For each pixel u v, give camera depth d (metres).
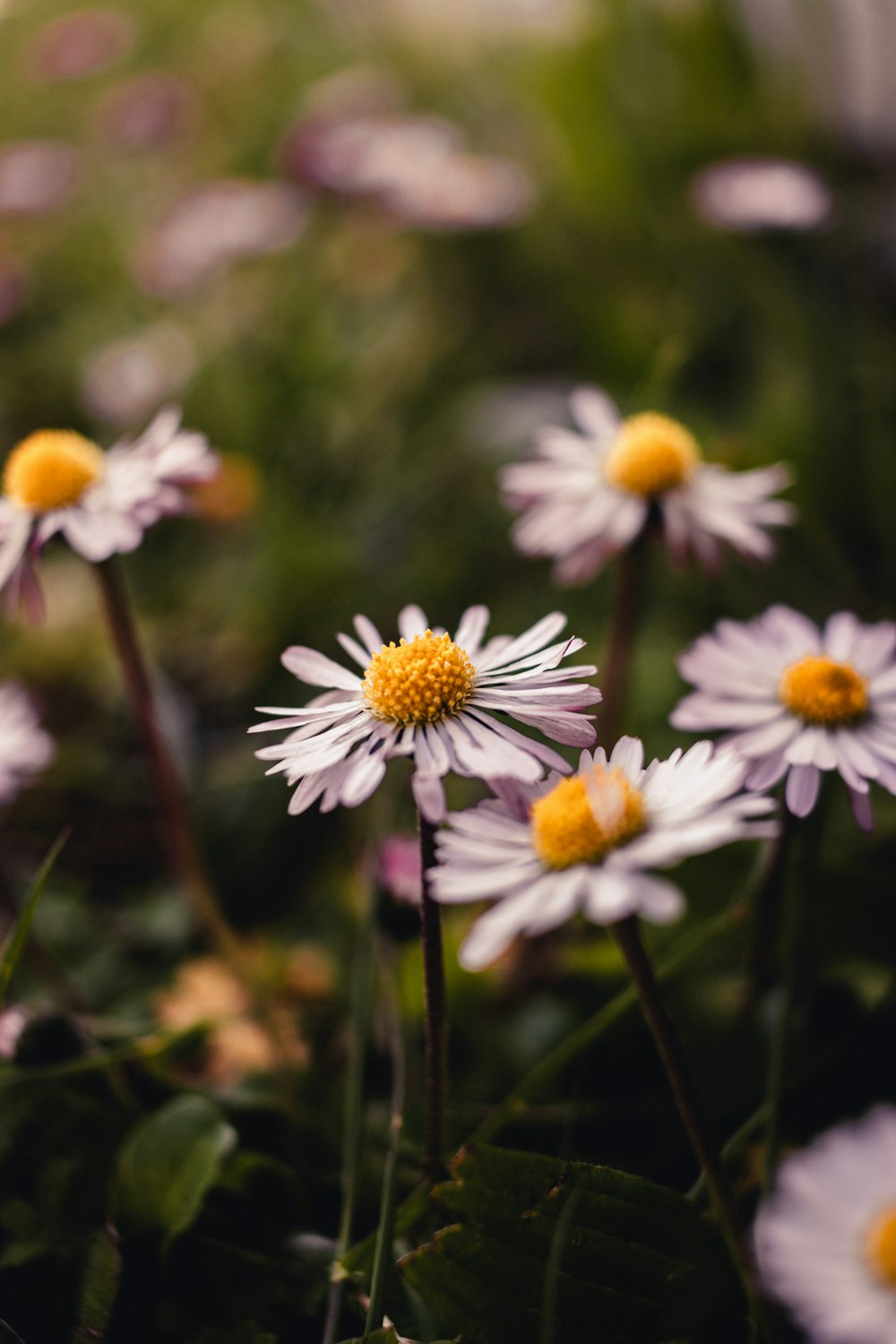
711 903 0.20
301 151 0.34
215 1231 0.17
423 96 0.45
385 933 0.19
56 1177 0.17
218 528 0.29
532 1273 0.15
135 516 0.18
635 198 0.37
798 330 0.30
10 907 0.20
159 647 0.28
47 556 0.31
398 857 0.19
